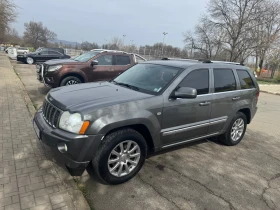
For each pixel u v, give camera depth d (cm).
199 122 399
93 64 789
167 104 341
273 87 2030
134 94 337
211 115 416
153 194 303
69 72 764
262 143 539
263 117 815
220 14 3075
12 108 577
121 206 275
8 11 1891
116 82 420
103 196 291
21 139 407
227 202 303
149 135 338
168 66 404
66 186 292
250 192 331
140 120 311
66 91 353
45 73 758
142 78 398
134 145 321
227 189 332
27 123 484
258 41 2953
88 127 276
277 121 769
